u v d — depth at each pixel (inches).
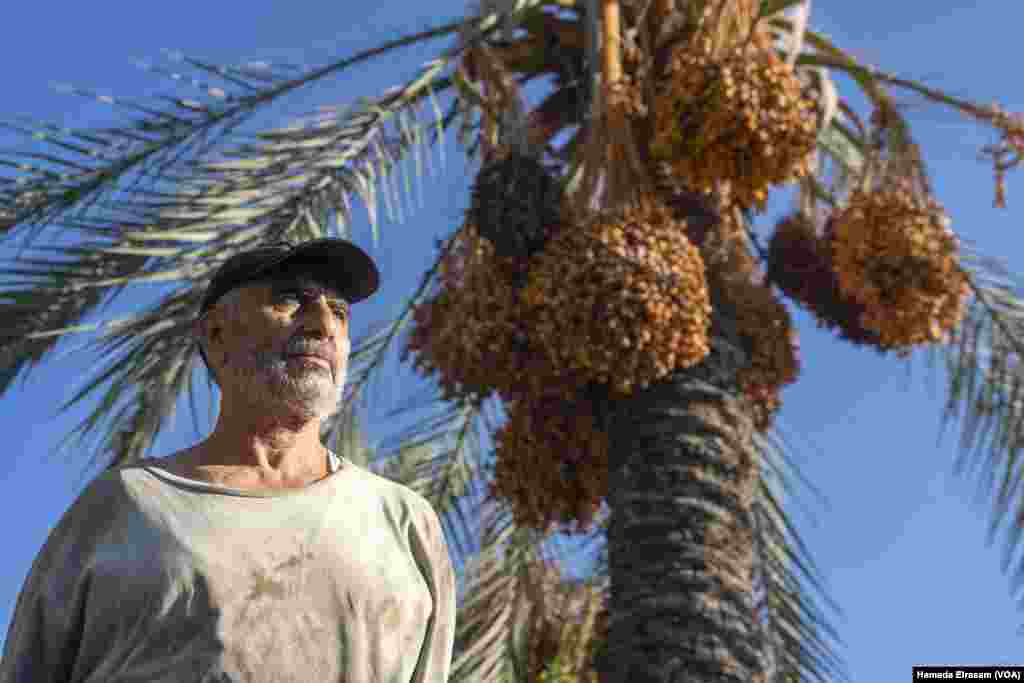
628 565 257.4
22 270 275.3
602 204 264.4
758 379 283.9
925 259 285.6
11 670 106.3
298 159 285.3
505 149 267.6
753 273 306.3
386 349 345.4
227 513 108.0
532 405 271.9
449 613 115.5
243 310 117.0
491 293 260.4
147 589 103.9
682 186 279.7
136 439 282.5
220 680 102.3
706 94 259.8
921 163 297.0
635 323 247.1
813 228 315.6
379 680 107.1
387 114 291.4
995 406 341.1
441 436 359.6
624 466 263.6
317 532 108.6
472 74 302.5
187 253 277.1
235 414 115.3
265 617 104.6
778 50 300.5
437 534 116.9
